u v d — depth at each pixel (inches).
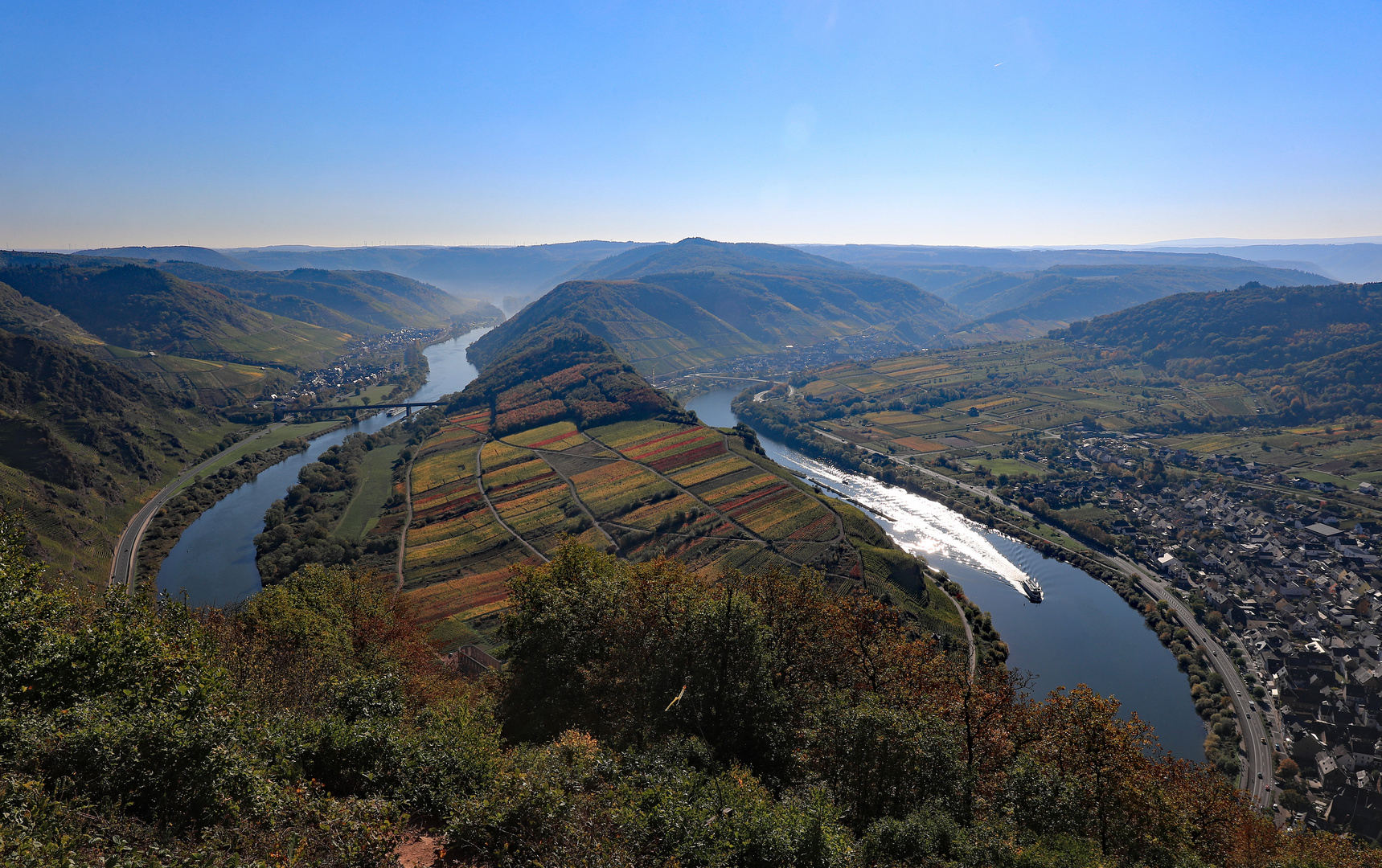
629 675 1395.2
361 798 795.4
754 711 1244.5
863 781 1079.6
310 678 1342.3
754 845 754.8
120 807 616.4
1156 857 1122.0
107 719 713.6
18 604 890.1
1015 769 1202.0
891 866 866.1
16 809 528.1
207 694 848.9
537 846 690.2
